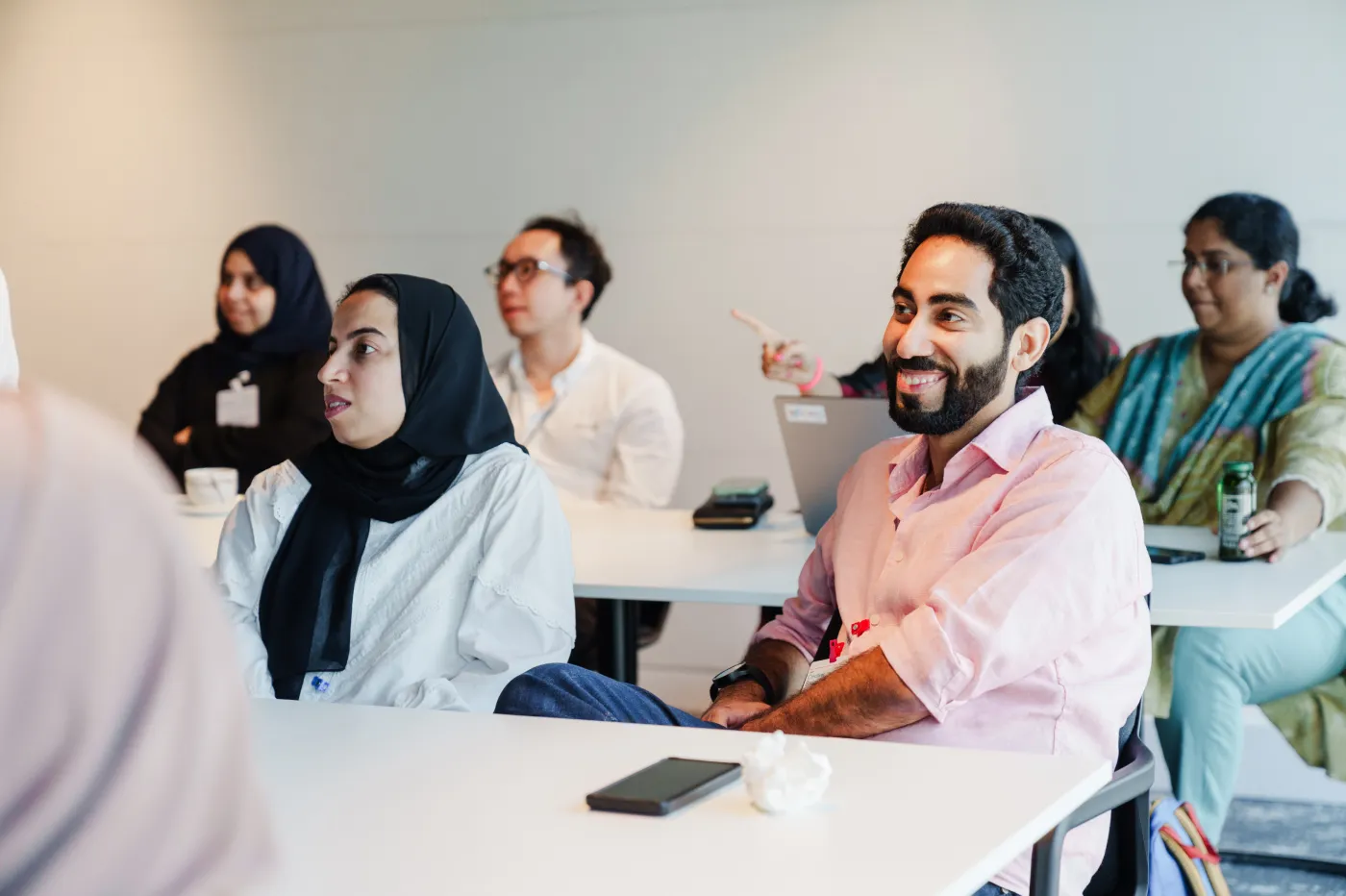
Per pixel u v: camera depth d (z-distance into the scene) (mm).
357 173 5059
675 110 4730
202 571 559
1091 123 4375
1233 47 4230
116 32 5230
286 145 5117
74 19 5266
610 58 4773
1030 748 1759
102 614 517
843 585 2090
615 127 4789
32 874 515
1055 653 1752
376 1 4973
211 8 5141
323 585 2217
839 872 1127
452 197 4977
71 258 5363
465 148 4945
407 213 5027
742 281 4727
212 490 3355
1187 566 2615
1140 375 3529
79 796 517
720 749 1470
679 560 2740
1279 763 3838
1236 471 2664
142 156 5250
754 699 2146
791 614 2281
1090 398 3633
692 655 4750
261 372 4289
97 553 518
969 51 4453
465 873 1126
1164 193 4332
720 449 4805
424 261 5027
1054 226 3707
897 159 4547
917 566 1903
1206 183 4297
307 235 5129
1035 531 1777
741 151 4688
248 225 5180
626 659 2859
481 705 2092
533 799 1308
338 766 1416
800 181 4641
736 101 4672
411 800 1309
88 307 5363
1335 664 2885
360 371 2217
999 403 1954
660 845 1187
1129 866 1722
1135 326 4398
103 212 5312
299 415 4203
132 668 524
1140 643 1846
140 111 5238
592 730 1551
